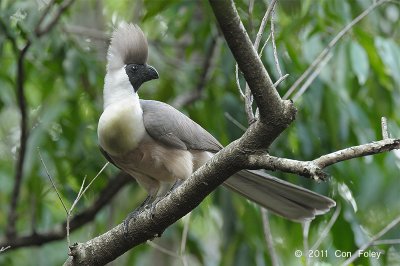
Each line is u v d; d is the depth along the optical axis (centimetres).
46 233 1130
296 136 1164
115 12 1379
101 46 1323
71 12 1315
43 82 1242
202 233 1477
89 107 1230
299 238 1161
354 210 1123
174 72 1247
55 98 1270
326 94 1102
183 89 1227
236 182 915
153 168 927
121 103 902
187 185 707
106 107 916
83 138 1185
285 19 1217
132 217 846
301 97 1099
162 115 916
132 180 1161
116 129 889
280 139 1148
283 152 1150
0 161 1302
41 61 1196
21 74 1076
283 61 1103
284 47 1127
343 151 629
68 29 1248
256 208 1149
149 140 909
